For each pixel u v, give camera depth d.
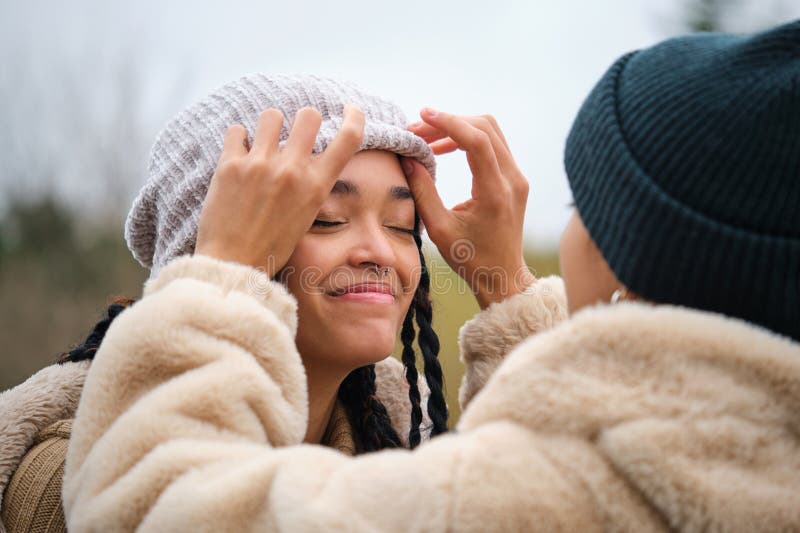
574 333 0.90
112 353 1.12
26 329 6.39
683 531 0.79
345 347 1.39
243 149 1.34
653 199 0.94
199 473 0.99
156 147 1.62
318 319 1.38
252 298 1.18
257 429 1.10
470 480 0.82
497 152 1.64
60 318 6.53
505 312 1.58
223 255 1.25
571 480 0.84
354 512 0.87
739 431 0.82
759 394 0.84
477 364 1.58
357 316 1.38
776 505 0.78
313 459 0.97
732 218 0.90
